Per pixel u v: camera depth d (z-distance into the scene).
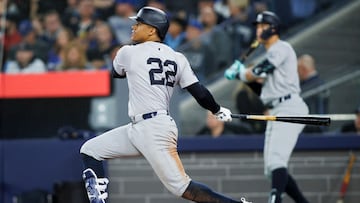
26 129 38.81
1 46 42.44
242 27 40.28
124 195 36.31
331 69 38.97
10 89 38.94
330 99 38.06
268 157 30.44
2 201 36.47
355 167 36.22
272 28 30.52
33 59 42.62
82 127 38.47
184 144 36.06
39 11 44.12
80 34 43.56
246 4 43.06
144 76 23.12
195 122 37.75
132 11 44.16
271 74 30.58
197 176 36.25
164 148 23.02
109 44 43.25
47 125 38.78
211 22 43.41
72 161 36.44
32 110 38.84
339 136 36.03
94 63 42.88
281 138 30.17
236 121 37.59
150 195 36.31
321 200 36.12
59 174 36.44
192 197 23.06
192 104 37.81
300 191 33.12
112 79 38.34
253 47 31.12
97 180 23.59
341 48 39.56
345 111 37.97
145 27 23.69
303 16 40.91
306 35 39.94
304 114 30.39
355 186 36.22
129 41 43.44
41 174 36.50
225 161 36.22
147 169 36.34
